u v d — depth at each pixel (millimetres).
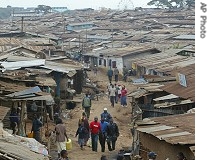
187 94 22234
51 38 69500
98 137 22312
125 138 24969
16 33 68812
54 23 119062
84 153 21297
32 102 24703
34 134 20422
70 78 37250
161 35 74562
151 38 72562
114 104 35906
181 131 14523
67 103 33562
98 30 95000
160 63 40031
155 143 15812
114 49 59094
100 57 57344
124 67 50250
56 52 53156
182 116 17078
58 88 33188
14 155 11812
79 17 137625
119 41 74312
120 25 104875
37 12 187750
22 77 27203
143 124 16219
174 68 35375
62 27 107938
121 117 31281
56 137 19734
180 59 40656
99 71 57562
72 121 29156
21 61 33719
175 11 130250
